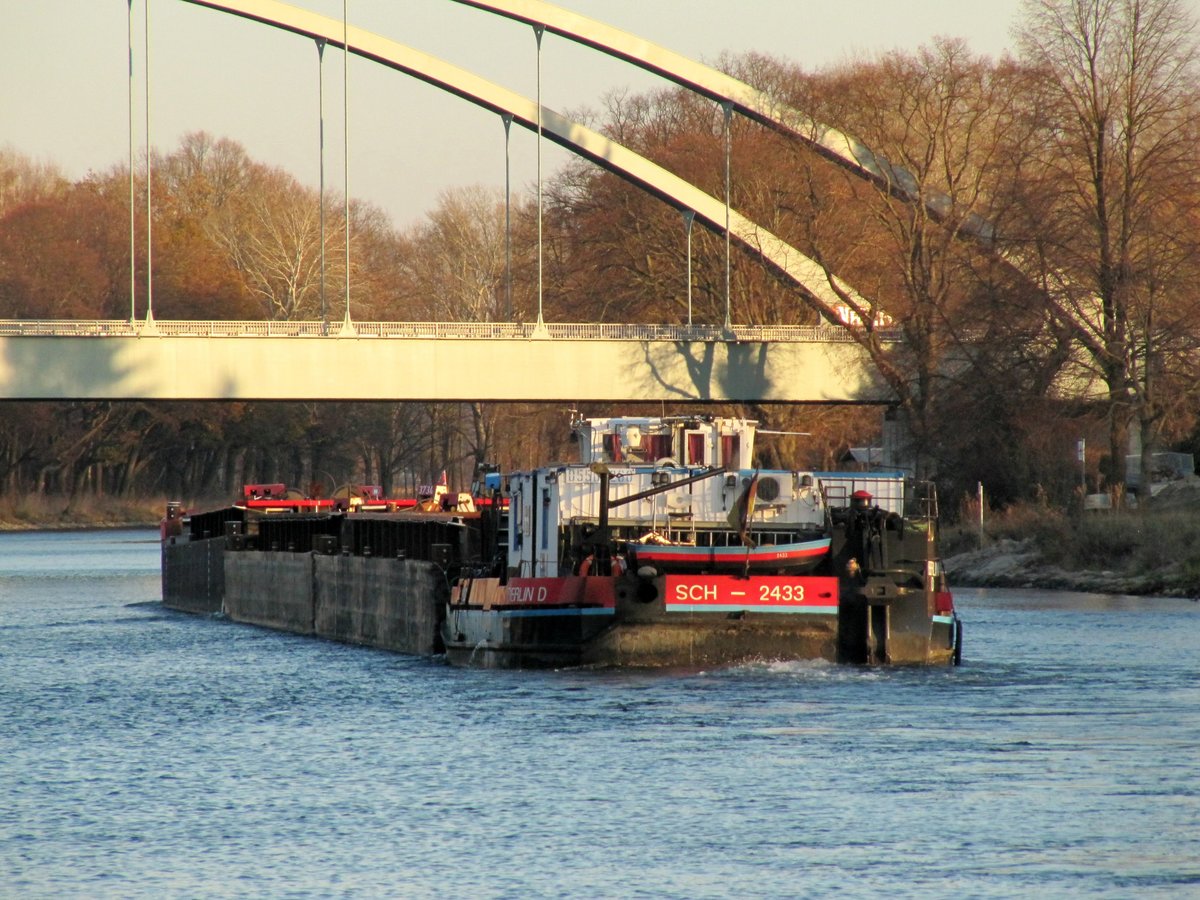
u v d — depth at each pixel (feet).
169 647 594.24
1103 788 305.73
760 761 331.16
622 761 334.44
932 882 254.27
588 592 409.90
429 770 334.24
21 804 314.96
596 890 253.65
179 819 301.22
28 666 533.96
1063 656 471.62
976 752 335.67
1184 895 247.09
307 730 386.32
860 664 422.00
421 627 525.34
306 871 266.57
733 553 410.11
